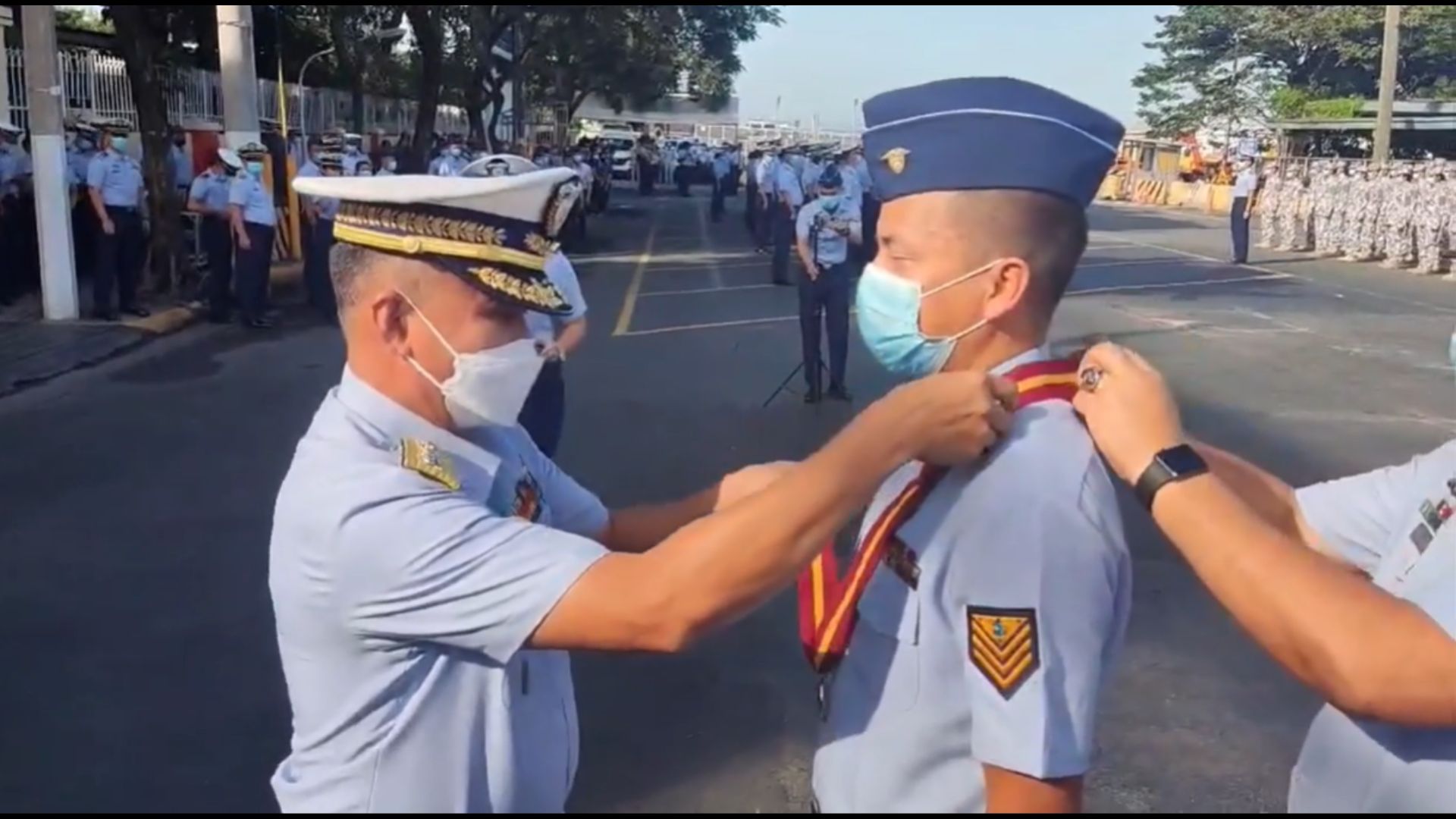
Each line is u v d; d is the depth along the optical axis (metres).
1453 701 1.50
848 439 1.49
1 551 5.91
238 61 15.54
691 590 1.50
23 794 3.70
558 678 1.85
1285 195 24.02
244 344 12.10
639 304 15.12
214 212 13.05
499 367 1.69
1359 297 16.89
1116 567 1.49
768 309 14.66
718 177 32.06
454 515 1.61
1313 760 1.90
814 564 1.68
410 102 36.59
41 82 12.20
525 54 34.62
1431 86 38.22
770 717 4.19
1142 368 1.59
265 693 4.39
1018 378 1.57
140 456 7.77
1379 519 1.92
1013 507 1.46
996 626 1.44
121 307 12.83
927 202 1.55
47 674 4.54
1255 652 4.68
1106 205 40.59
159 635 4.90
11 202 13.46
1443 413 9.27
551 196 1.70
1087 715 1.44
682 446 8.03
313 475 1.66
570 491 2.05
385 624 1.61
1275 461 7.84
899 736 1.52
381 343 1.68
